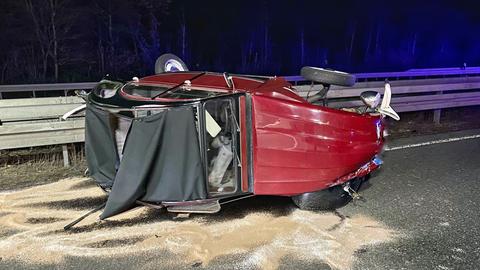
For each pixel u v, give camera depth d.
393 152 6.54
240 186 3.85
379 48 29.55
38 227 3.82
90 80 16.81
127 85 4.50
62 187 4.81
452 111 9.62
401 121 8.60
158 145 3.62
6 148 5.11
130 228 3.83
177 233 3.76
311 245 3.62
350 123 4.00
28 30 16.14
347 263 3.36
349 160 4.02
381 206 4.48
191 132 3.57
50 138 5.36
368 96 4.39
